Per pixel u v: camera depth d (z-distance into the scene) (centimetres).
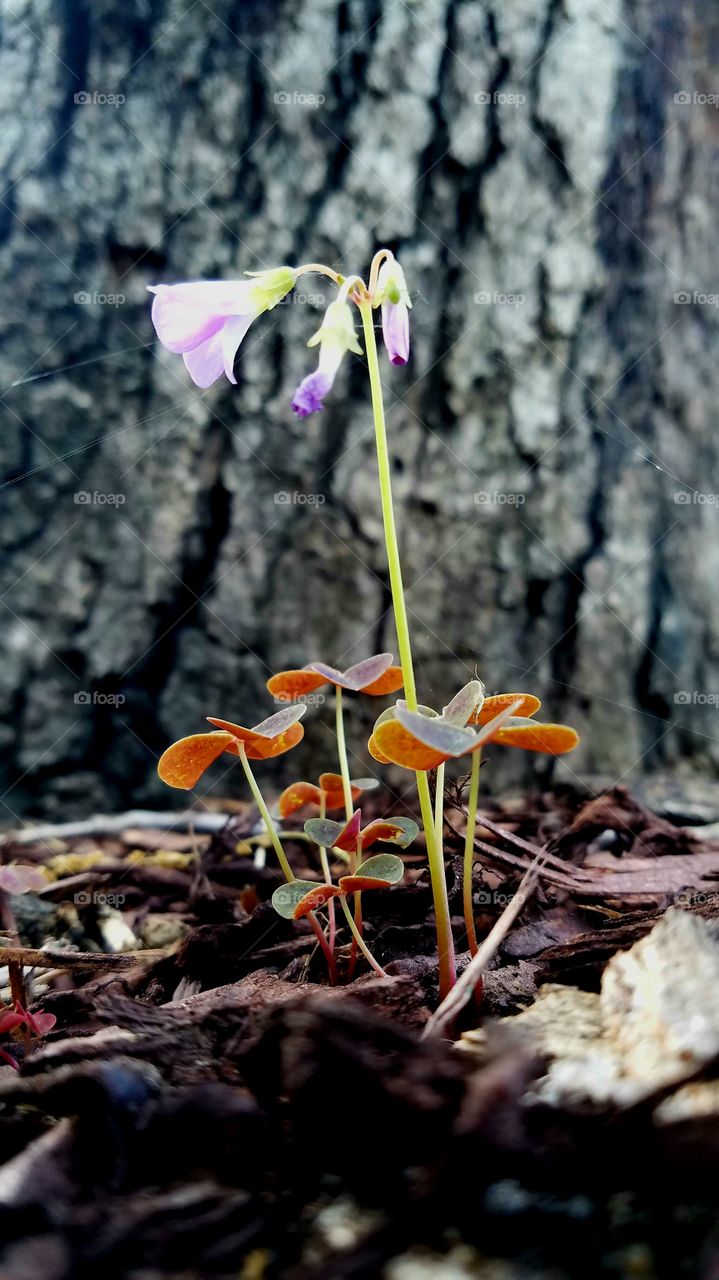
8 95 22
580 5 22
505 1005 11
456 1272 7
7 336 23
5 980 13
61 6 22
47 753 23
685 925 10
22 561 23
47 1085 9
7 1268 7
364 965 12
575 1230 8
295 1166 8
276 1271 8
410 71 22
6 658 23
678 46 24
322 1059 9
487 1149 8
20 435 23
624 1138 8
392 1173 8
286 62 22
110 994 10
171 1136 9
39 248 23
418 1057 9
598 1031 10
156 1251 8
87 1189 8
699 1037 9
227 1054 10
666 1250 7
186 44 22
